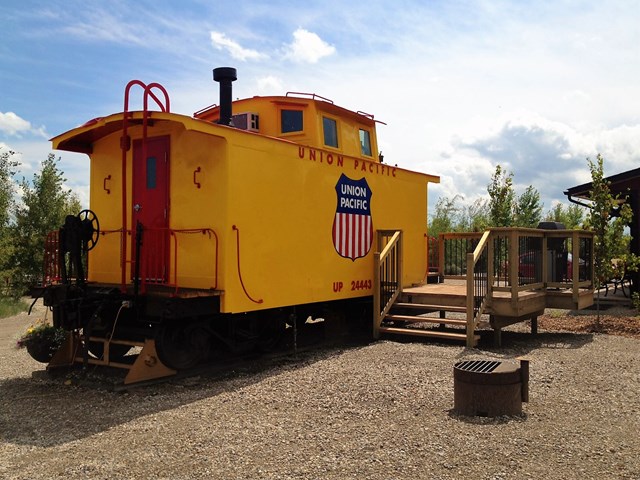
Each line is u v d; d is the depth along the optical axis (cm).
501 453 416
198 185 708
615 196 1298
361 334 1029
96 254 809
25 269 1927
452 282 1225
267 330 828
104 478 388
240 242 702
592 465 396
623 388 601
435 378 625
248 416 520
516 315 877
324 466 398
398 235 978
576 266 976
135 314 727
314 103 888
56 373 714
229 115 816
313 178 837
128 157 782
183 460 416
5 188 1914
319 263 845
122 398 604
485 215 2566
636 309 1262
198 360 709
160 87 696
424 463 400
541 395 569
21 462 423
